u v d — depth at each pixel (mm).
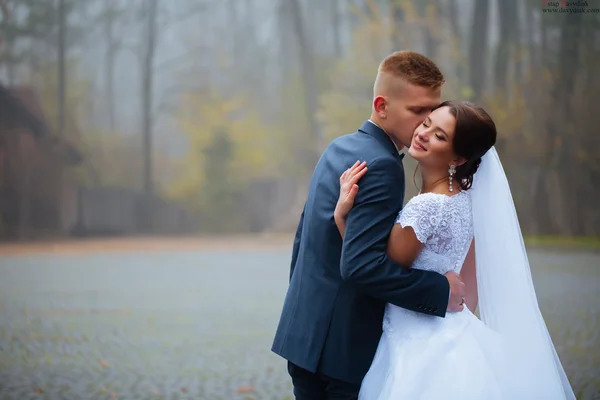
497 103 36750
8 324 9828
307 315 3180
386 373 3092
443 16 40469
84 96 47656
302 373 3254
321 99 41719
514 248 3207
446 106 3123
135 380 6434
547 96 35781
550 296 11656
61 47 46375
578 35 35438
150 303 12062
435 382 2971
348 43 47875
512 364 3119
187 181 42781
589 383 5910
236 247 27891
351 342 3113
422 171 3215
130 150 44938
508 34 38094
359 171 3031
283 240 32375
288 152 43500
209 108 45750
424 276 3002
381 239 2992
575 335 8148
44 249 27500
